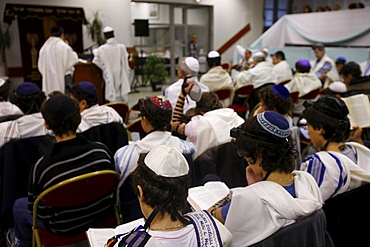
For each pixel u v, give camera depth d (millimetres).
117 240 841
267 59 6965
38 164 1457
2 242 2004
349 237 1348
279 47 8023
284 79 4758
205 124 1829
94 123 2146
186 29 10156
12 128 1896
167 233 819
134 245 750
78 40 6867
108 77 5594
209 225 882
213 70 4207
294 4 12008
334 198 1291
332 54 6891
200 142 1822
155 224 846
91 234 1135
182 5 9789
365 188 1317
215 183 1371
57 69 5266
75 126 1520
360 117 2057
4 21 6113
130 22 8258
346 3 10984
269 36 8773
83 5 7539
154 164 845
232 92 4199
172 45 9969
